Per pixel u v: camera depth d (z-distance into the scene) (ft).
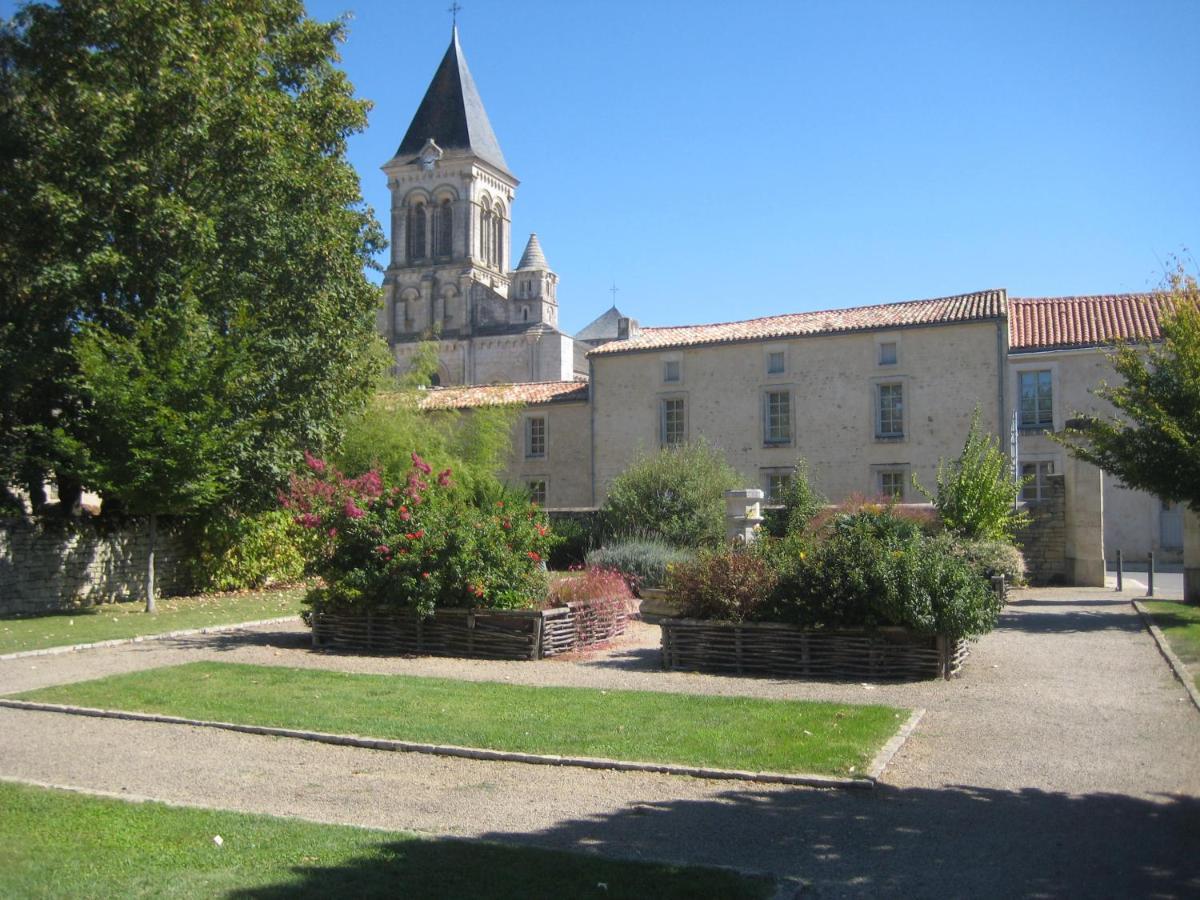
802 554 39.63
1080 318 109.81
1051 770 24.25
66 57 63.46
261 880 16.62
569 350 229.25
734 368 118.73
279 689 34.60
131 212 65.00
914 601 35.76
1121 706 31.50
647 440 121.90
